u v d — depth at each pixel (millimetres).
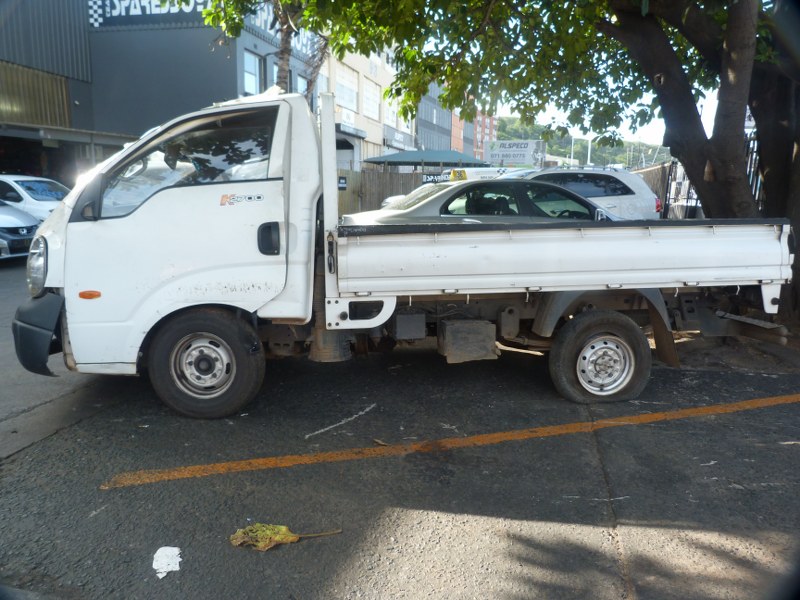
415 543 3227
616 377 5199
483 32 8508
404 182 19922
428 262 4680
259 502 3611
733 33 6270
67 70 20516
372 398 5301
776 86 7336
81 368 4559
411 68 8891
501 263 4750
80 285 4477
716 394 5418
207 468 4016
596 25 7695
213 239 4516
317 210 4809
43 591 2814
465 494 3721
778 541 3242
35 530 3293
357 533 3309
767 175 7586
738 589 2867
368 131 33312
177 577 2934
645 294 5086
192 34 20484
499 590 2867
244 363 4668
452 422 4801
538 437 4523
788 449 4316
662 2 7027
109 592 2822
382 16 7027
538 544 3221
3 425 4668
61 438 4445
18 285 10359
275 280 4547
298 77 24422
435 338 5484
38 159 20203
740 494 3711
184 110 21078
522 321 5539
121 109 21406
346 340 5004
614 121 9797
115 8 20797
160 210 4496
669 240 4938
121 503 3576
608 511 3529
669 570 3006
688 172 7402
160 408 5012
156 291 4516
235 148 4590
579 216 8188
